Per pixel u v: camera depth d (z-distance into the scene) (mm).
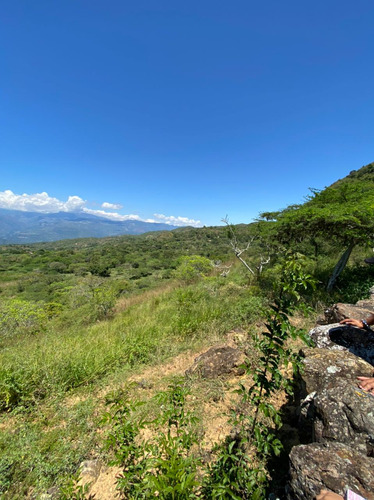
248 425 2426
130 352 4418
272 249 9812
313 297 6355
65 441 2463
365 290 6113
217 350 3867
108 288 13617
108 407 3039
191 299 7785
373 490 1211
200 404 2986
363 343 2596
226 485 1596
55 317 11523
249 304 6023
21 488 2004
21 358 3795
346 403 1739
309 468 1375
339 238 7465
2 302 10344
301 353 2803
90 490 2055
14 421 2816
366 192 7457
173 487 1277
